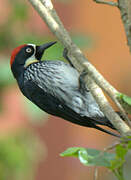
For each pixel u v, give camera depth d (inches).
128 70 695.7
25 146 495.8
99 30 687.1
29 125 615.2
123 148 233.0
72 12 674.2
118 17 690.8
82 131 677.9
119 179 239.0
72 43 275.4
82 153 236.4
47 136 651.5
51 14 286.4
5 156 483.5
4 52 464.8
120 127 240.4
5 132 502.0
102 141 684.7
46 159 649.6
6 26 472.7
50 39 462.6
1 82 448.8
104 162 236.8
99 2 262.1
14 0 485.4
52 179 648.4
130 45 254.7
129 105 259.1
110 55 693.9
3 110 490.9
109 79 695.1
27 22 486.9
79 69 294.7
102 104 254.7
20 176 485.7
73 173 649.0
